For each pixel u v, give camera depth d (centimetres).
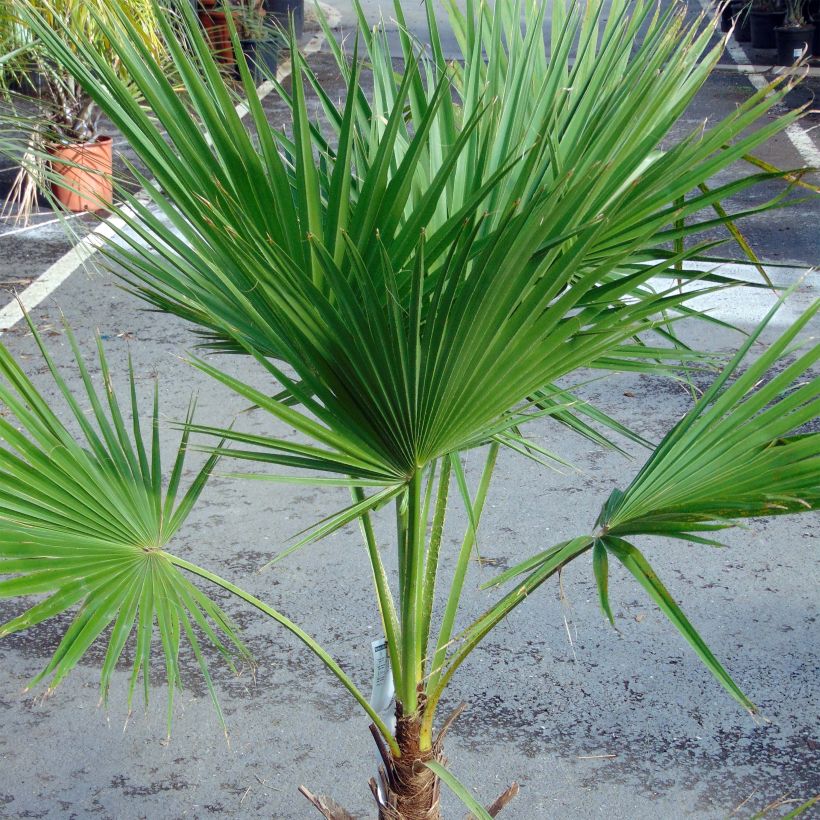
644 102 182
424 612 213
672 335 222
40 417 198
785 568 400
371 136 210
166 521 210
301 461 169
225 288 188
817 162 916
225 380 159
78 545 193
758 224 778
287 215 171
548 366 169
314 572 405
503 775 309
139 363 583
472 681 346
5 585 175
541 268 156
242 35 917
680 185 179
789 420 178
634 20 199
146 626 191
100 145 758
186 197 175
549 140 177
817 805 296
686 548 414
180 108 171
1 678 351
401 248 170
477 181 179
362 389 161
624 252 159
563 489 460
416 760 211
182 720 331
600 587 167
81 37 177
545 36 1136
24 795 303
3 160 848
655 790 303
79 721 330
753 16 1349
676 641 362
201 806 299
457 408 166
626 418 518
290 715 334
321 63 1285
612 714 331
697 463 186
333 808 225
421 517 207
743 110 174
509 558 413
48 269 709
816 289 662
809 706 332
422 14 1530
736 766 310
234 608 386
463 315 152
